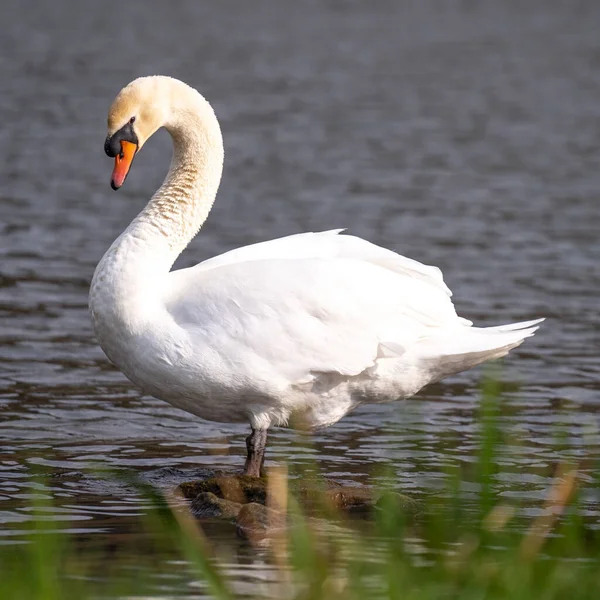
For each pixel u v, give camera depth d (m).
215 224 23.66
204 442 13.28
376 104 38.44
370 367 11.68
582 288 19.64
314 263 11.71
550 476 12.13
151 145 31.48
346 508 11.16
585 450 12.95
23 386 14.88
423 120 36.03
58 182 26.98
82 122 34.06
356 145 32.16
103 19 57.59
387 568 8.80
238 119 35.28
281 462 12.60
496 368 8.05
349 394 11.88
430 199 26.20
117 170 12.46
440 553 9.84
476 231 23.38
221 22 58.09
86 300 18.62
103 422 13.79
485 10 64.75
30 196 25.53
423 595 8.11
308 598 8.54
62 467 12.27
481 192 26.95
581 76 44.78
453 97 40.06
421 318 11.84
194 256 21.12
